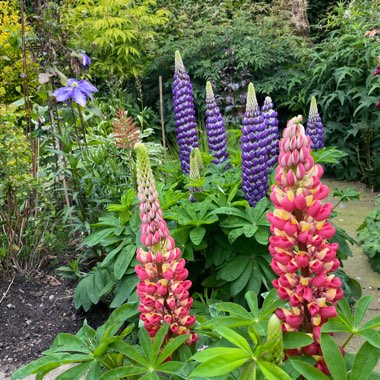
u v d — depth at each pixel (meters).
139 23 3.01
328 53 2.61
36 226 1.33
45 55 1.40
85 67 1.50
